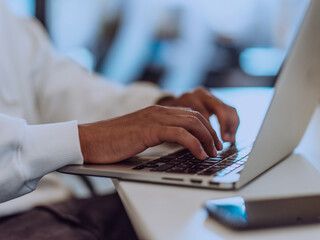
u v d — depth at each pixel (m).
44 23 3.10
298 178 0.58
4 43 1.12
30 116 1.13
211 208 0.41
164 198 0.48
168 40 3.66
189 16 3.66
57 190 1.06
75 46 3.31
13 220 0.84
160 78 3.68
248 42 3.70
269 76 3.68
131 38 3.54
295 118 0.66
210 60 3.73
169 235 0.37
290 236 0.36
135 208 0.44
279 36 3.57
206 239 0.36
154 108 0.73
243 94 1.88
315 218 0.38
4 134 0.62
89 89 1.23
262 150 0.55
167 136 0.63
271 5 3.56
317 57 0.61
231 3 3.64
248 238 0.36
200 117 0.70
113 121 0.71
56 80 1.23
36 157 0.63
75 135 0.65
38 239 0.75
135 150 0.64
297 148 0.79
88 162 0.66
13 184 0.63
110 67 3.51
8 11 1.19
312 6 0.50
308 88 0.64
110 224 0.86
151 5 3.54
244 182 0.52
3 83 1.06
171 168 0.58
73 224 0.82
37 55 1.21
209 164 0.60
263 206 0.42
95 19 3.36
